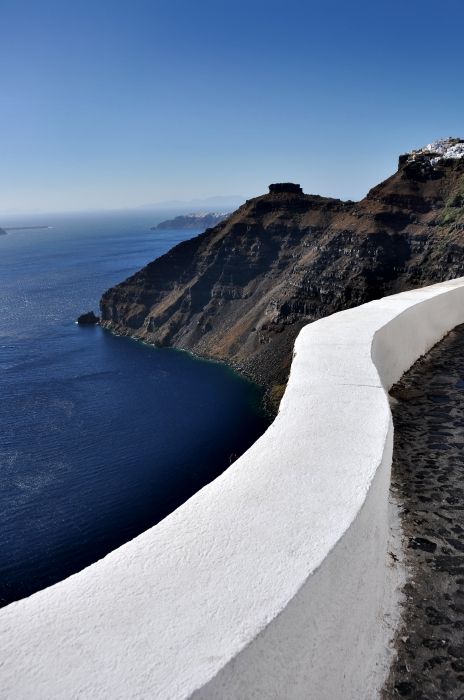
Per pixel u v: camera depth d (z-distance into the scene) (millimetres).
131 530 54812
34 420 86375
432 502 3771
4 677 1466
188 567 1911
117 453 74375
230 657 1550
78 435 80375
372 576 2637
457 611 2836
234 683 1539
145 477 67312
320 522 2209
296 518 2221
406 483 4043
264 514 2244
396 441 4746
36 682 1455
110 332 162875
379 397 3510
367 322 5902
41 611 1701
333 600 2090
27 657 1531
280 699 1745
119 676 1478
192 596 1773
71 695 1417
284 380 104562
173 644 1588
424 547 3320
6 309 195000
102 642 1586
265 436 3023
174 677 1478
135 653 1552
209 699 1457
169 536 2084
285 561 1965
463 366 6547
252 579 1867
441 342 7660
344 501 2365
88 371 117812
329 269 125688
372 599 2645
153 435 81625
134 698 1410
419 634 2703
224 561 1946
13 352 134625
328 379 3889
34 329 164375
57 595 1770
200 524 2162
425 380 6160
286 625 1758
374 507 2578
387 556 3240
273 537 2092
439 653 2604
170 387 107312
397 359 6211
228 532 2113
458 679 2475
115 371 118562
